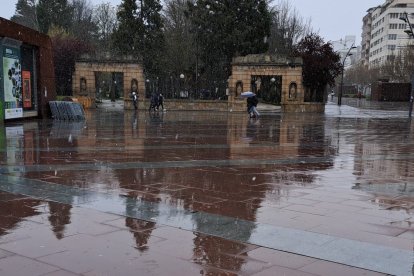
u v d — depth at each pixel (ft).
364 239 15.20
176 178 25.90
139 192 21.95
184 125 75.20
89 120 84.33
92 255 13.39
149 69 164.45
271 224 16.81
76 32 226.79
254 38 159.33
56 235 15.19
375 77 295.69
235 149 41.32
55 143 44.04
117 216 17.58
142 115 106.52
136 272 12.17
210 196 21.39
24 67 77.71
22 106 76.95
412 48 229.25
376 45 447.01
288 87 132.36
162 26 169.58
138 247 14.12
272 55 132.67
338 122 89.20
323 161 34.32
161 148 40.98
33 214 17.72
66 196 20.86
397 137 57.52
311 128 72.13
